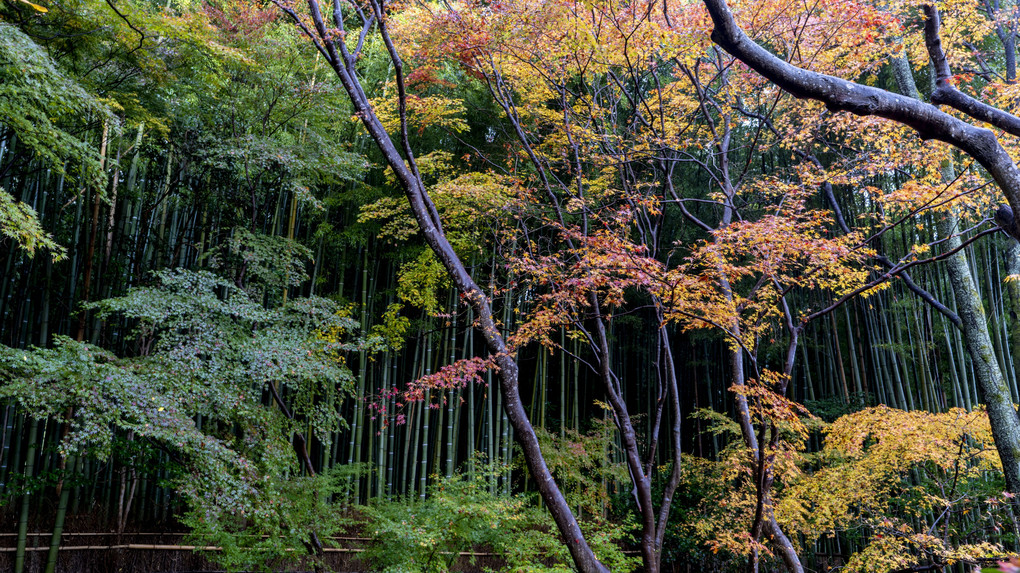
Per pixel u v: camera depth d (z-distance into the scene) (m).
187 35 6.20
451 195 7.40
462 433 11.25
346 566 7.83
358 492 8.84
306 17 7.17
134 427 4.61
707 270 4.66
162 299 5.70
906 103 2.21
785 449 6.48
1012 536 6.82
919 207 5.21
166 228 8.92
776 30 5.87
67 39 6.04
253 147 7.09
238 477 5.26
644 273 4.63
